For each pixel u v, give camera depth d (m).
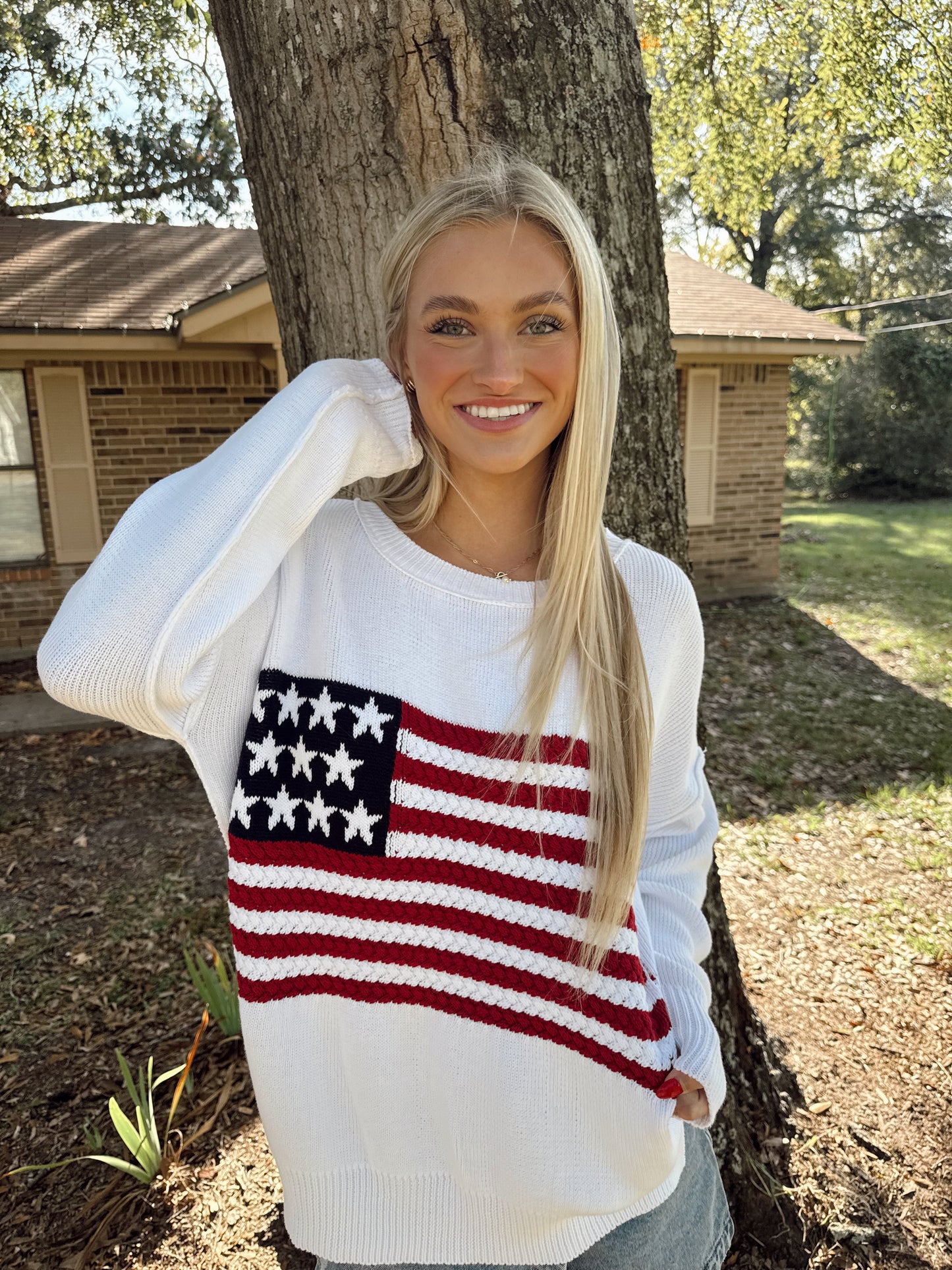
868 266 24.80
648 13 8.41
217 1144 2.64
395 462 1.21
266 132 1.65
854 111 8.88
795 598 11.00
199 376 8.65
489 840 1.17
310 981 1.19
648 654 1.30
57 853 4.99
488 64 1.52
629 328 1.81
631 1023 1.20
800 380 23.25
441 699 1.19
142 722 1.07
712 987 2.42
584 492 1.18
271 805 1.15
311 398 1.13
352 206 1.59
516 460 1.15
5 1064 3.19
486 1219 1.27
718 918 2.43
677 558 2.00
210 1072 2.98
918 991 3.50
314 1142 1.24
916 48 8.25
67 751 6.54
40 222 10.46
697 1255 1.46
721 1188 1.56
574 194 1.64
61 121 14.77
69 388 8.36
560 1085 1.21
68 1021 3.43
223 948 3.89
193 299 8.78
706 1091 1.20
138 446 8.65
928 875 4.53
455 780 1.16
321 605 1.21
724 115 9.52
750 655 8.55
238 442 1.10
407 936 1.18
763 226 24.58
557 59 1.57
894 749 6.31
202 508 1.04
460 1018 1.20
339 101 1.54
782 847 4.84
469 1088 1.22
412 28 1.48
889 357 21.22
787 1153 2.55
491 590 1.21
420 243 1.13
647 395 1.87
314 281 1.67
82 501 8.61
